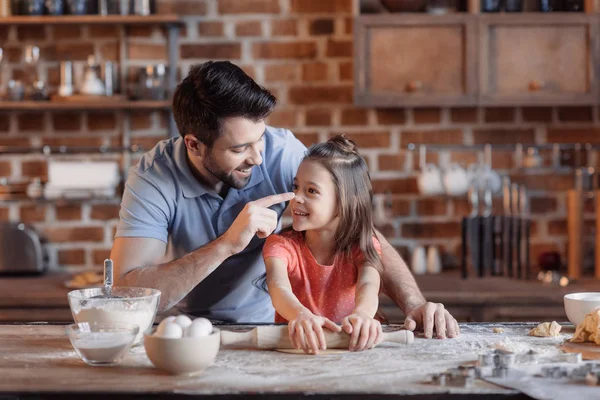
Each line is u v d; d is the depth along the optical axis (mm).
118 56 3158
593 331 1363
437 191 3045
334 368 1239
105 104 2986
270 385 1140
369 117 3148
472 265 3061
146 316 1393
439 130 3156
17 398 1111
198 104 1631
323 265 1742
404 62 2906
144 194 1778
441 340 1440
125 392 1110
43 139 3186
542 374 1175
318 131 3152
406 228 3178
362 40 2904
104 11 3053
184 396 1106
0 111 3176
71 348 1393
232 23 3135
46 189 3072
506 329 1539
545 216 3193
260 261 1911
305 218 1688
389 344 1408
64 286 2818
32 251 3043
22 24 3154
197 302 1964
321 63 3135
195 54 3150
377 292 1620
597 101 2900
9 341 1450
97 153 3184
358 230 1723
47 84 3178
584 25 2898
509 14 2891
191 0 3131
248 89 1631
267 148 1899
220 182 1833
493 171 3125
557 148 3148
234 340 1403
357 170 1739
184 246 1866
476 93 2896
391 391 1104
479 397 1098
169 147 1861
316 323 1355
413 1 2928
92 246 3193
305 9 3127
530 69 2906
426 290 2668
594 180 3156
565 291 2639
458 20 2889
